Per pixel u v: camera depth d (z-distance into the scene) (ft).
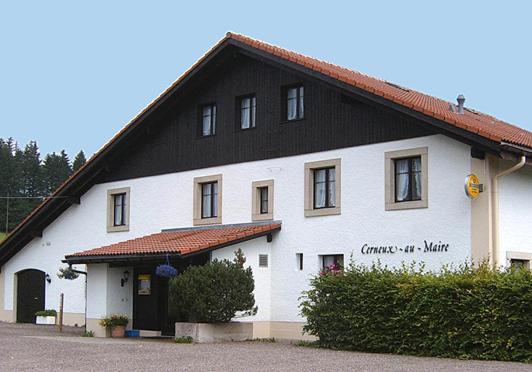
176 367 47.83
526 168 65.87
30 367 48.01
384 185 68.44
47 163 257.75
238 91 81.05
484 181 61.93
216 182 82.69
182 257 68.90
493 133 61.26
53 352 57.21
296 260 74.18
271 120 77.82
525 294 51.52
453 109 79.87
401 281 58.23
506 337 52.26
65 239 100.01
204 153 83.61
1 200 214.69
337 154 72.18
